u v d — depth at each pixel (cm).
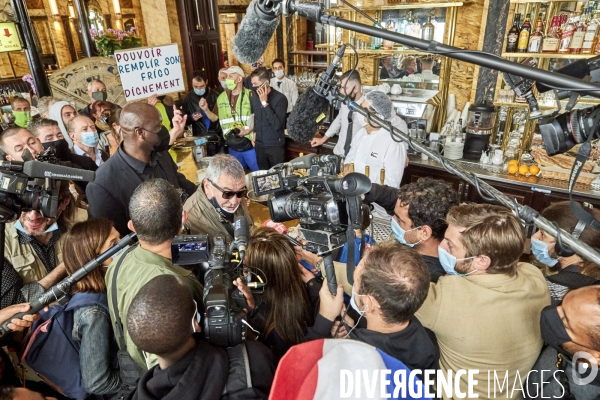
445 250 139
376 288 106
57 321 145
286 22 680
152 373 97
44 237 195
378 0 436
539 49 342
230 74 439
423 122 404
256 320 135
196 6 611
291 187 118
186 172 339
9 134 221
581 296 95
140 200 138
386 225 263
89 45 684
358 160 300
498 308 119
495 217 128
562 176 323
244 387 94
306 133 125
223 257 118
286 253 136
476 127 368
